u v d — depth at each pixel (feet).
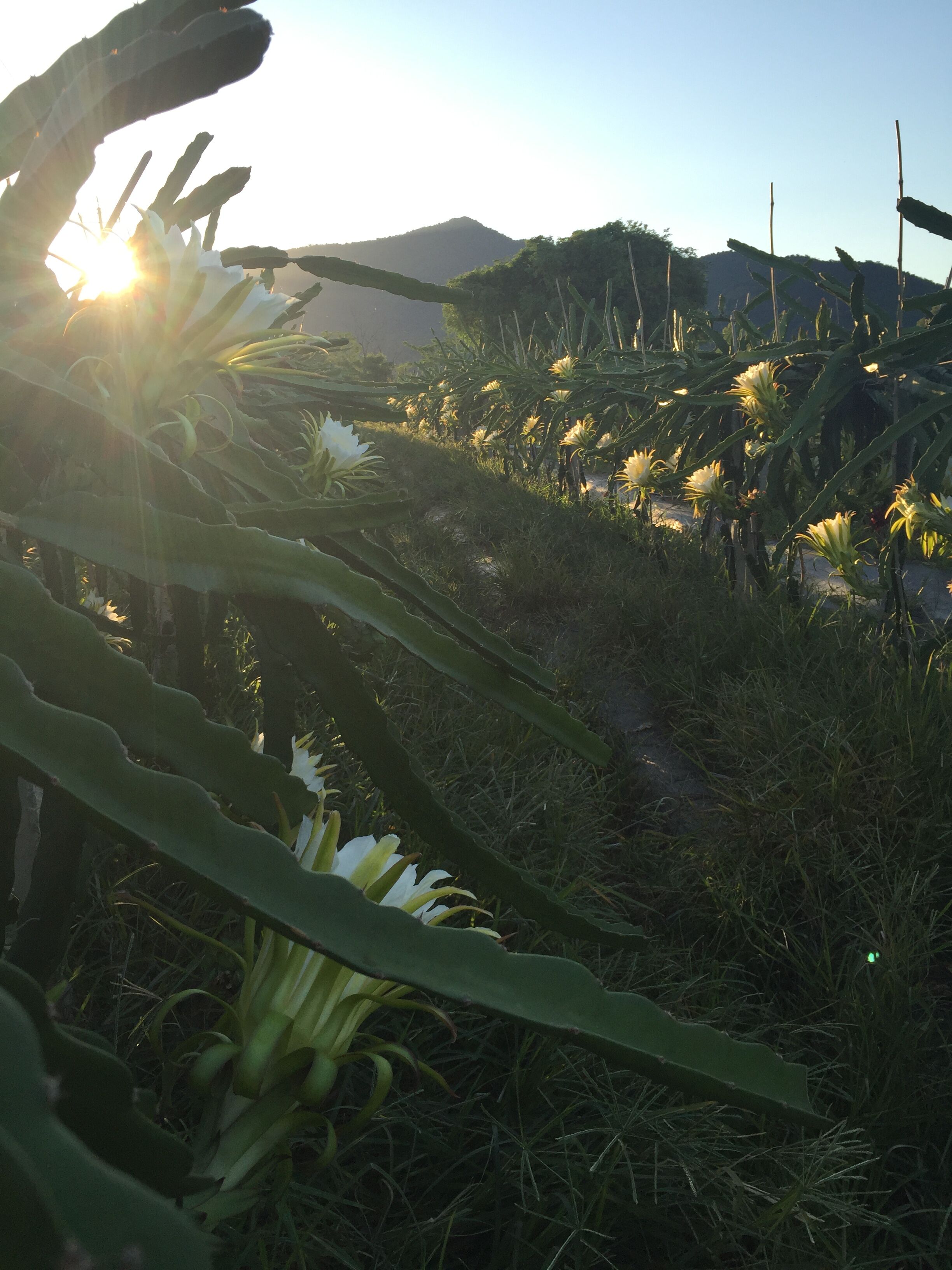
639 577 14.96
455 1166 3.94
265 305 2.88
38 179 2.53
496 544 20.06
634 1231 3.96
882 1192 4.05
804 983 5.86
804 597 13.80
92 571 6.56
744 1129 4.33
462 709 9.20
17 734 1.65
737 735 8.84
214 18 2.34
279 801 2.19
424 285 4.77
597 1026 2.07
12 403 2.46
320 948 1.78
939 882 6.63
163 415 2.99
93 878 4.67
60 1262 0.71
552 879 6.54
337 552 3.29
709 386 14.14
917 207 9.50
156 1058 3.99
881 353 10.18
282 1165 2.20
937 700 8.67
